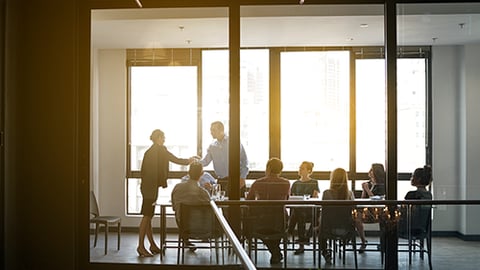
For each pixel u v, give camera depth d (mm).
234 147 4977
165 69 5824
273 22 5293
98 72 5367
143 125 5723
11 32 4535
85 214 4816
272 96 5824
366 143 5461
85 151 4820
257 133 5438
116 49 5598
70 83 4727
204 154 5148
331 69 6035
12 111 4562
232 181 4965
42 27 4723
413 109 5211
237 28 4871
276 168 5281
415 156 5113
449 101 5340
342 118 5926
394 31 4820
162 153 5551
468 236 4613
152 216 5090
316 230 4500
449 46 5340
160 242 4961
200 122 5520
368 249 4555
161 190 5332
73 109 4727
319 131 5949
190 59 5793
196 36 5578
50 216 4715
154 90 5793
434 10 4980
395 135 4930
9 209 4523
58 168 4719
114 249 4984
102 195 5371
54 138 4719
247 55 5277
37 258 4715
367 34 5434
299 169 5699
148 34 5539
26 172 4723
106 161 5359
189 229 4816
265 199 5168
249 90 5328
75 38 4746
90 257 4848
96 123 5371
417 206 4617
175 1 4828
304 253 4488
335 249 4531
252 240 4422
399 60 5168
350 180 5453
